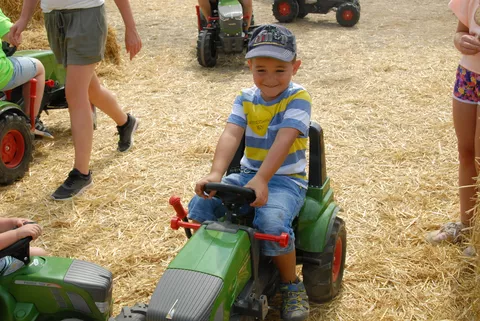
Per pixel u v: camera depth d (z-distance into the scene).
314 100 6.94
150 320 2.35
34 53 5.93
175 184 4.96
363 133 5.96
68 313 2.77
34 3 5.09
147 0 13.79
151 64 8.59
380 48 9.28
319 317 3.32
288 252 2.87
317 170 3.20
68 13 4.54
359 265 3.79
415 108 6.60
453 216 4.34
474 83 3.59
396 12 12.18
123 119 5.49
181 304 2.35
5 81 4.96
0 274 2.70
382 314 3.36
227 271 2.50
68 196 4.72
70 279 2.66
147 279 3.71
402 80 7.58
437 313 3.35
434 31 10.38
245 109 3.11
